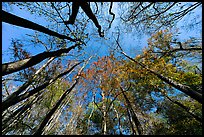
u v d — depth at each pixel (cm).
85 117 2027
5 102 544
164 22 873
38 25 546
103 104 1645
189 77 1141
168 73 1198
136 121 1167
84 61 1617
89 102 1947
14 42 1048
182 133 1065
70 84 1634
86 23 955
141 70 1234
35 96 1217
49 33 626
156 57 1225
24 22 475
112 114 1767
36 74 988
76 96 1870
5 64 404
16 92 718
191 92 612
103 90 1584
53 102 1503
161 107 1374
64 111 1819
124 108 1559
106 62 1631
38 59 507
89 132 1783
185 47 1005
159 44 1206
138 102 1423
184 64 1251
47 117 898
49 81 862
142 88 1341
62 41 1066
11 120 1042
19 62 441
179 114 1234
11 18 432
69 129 1653
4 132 980
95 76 1770
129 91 1447
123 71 1389
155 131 1260
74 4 604
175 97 1328
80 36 970
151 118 1440
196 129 1027
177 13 812
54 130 1575
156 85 1250
